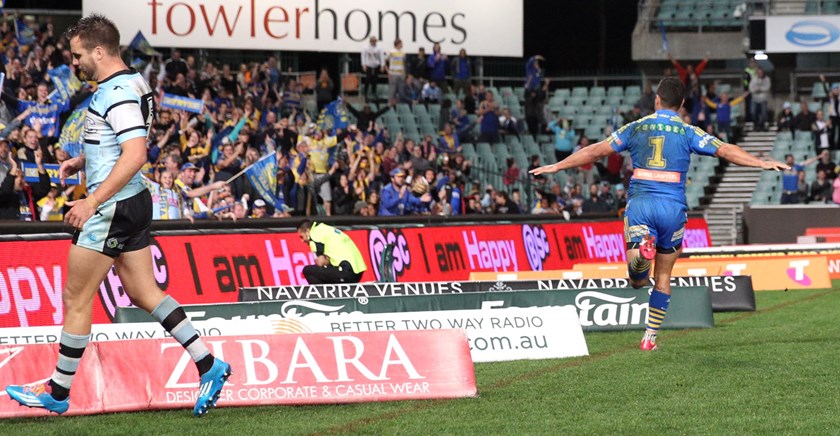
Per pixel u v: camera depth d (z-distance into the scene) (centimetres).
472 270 6419
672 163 3039
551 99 11044
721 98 10138
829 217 9381
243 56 8512
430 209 6700
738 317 4391
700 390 2581
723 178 10431
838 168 9662
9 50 6128
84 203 1980
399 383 2455
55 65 6306
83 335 2091
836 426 2147
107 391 2316
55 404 2091
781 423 2178
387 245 5744
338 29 7869
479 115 9038
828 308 4784
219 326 3003
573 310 3281
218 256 4772
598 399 2466
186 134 5969
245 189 5641
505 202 7488
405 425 2153
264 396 2380
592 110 10838
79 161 2214
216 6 7425
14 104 5338
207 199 5344
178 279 4544
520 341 3191
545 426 2148
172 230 4609
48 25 6775
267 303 3497
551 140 9644
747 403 2405
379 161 6931
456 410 2322
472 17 8388
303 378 2408
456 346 2522
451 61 9194
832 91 10000
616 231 8244
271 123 6500
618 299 3906
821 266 6106
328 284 4250
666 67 12081
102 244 2056
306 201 6153
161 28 7275
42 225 4003
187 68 6681
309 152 6366
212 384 2130
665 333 3816
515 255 6906
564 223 7569
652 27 11962
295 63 9044
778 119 10688
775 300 5272
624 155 9631
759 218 9594
